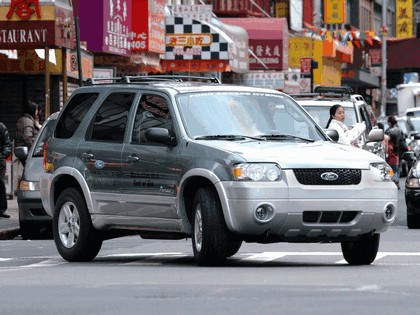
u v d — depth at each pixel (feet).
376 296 54.08
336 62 322.55
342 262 78.84
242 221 71.26
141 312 49.78
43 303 53.47
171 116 76.64
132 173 77.66
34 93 163.73
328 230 72.74
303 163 72.13
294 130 78.59
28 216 108.17
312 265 76.13
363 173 73.51
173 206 75.15
